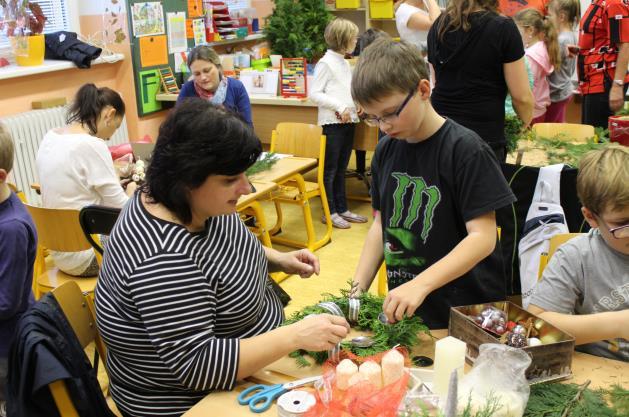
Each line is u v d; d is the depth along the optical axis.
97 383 1.46
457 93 2.69
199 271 1.28
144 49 5.09
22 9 4.20
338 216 4.70
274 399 1.25
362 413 1.11
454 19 2.58
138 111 5.16
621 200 1.35
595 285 1.49
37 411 1.34
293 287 3.62
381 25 6.81
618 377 1.29
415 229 1.59
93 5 4.95
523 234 2.22
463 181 1.48
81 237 2.66
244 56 5.83
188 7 5.47
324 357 1.37
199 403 1.25
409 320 1.42
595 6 4.47
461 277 1.57
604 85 4.57
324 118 4.50
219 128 1.21
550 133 3.88
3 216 1.88
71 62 4.48
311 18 6.11
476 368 1.18
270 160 3.79
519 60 2.57
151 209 1.31
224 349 1.26
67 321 1.45
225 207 1.28
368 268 1.72
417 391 1.17
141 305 1.24
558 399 1.18
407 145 1.58
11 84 4.21
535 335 1.35
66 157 2.74
